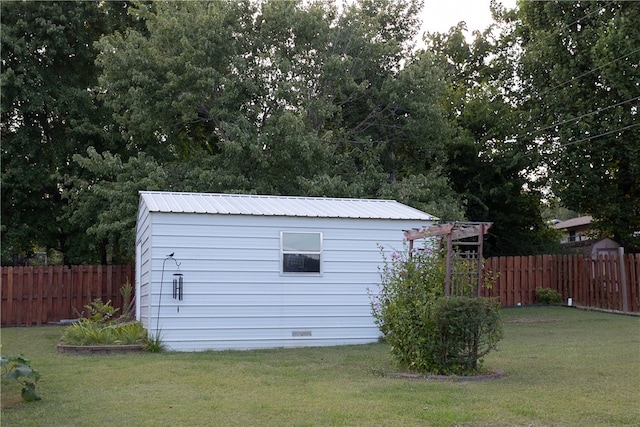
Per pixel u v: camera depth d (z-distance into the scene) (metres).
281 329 12.37
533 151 25.69
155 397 7.04
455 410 6.29
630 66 22.14
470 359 8.39
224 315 12.05
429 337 8.51
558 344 11.58
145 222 12.93
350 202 14.73
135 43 20.78
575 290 20.94
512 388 7.41
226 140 19.89
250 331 12.16
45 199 24.47
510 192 26.91
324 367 9.30
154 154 23.44
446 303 8.36
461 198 25.92
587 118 23.14
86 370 8.97
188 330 11.81
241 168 20.28
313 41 21.73
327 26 22.08
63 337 12.37
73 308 18.66
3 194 23.17
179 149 24.61
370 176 21.27
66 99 22.94
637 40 22.16
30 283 18.86
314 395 7.08
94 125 23.25
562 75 23.95
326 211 13.18
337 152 23.52
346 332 12.77
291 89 20.52
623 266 18.83
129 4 24.77
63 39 22.92
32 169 23.16
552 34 24.52
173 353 11.22
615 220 24.56
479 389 7.37
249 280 12.27
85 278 19.53
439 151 24.48
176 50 20.75
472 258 8.91
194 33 20.52
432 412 6.19
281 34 21.64
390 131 23.70
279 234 12.54
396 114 23.50
